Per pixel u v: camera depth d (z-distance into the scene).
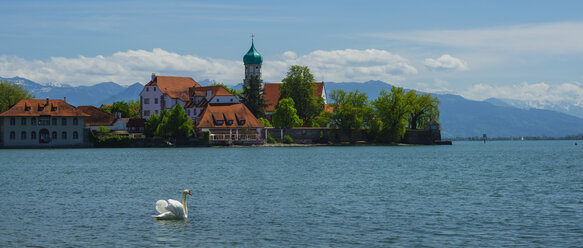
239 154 120.00
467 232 31.34
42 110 156.88
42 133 156.38
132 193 49.06
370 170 75.00
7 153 127.75
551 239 29.61
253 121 169.12
